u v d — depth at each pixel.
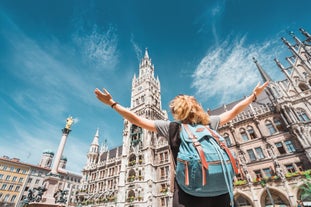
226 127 36.25
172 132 1.66
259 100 38.47
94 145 63.66
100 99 1.98
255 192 26.56
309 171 23.58
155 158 43.06
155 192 37.66
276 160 27.30
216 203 1.39
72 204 50.06
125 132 50.38
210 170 1.13
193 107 1.73
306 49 34.00
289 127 28.50
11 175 67.38
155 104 55.88
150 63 68.94
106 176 50.31
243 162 30.38
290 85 32.69
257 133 32.62
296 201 22.97
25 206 18.55
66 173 80.44
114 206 39.50
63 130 27.39
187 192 1.32
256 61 42.00
